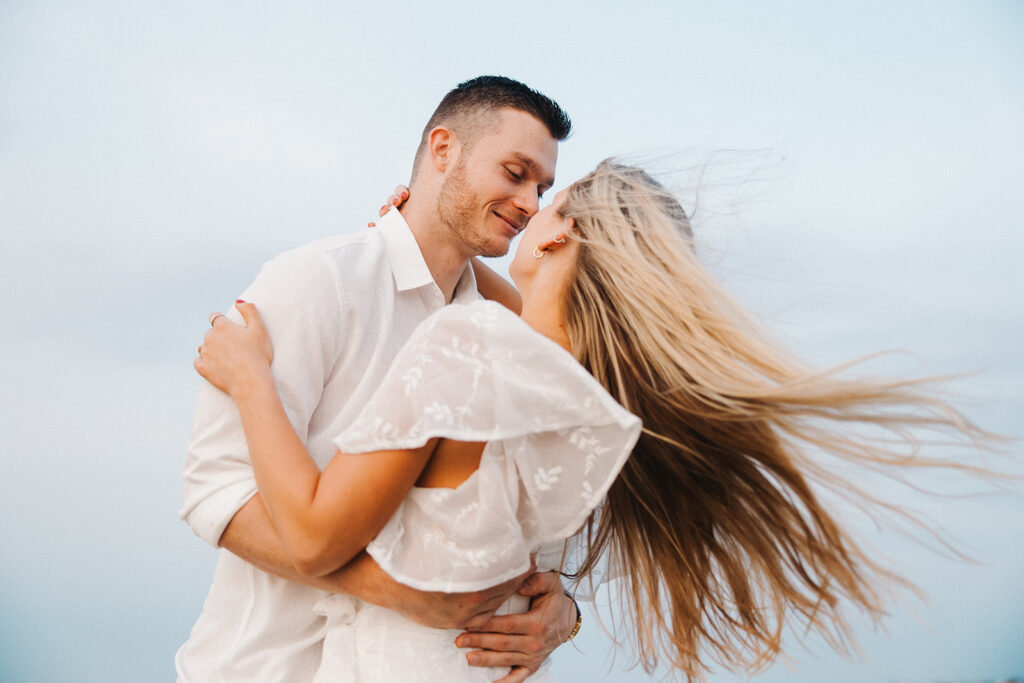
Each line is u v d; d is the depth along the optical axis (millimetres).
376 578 1316
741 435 1344
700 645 1509
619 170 1506
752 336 1380
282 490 1286
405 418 1212
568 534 1311
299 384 1602
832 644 1431
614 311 1376
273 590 1591
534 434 1275
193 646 1630
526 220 2141
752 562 1436
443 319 1244
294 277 1659
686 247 1401
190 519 1524
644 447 1409
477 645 1442
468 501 1269
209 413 1521
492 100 2088
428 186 2127
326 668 1437
